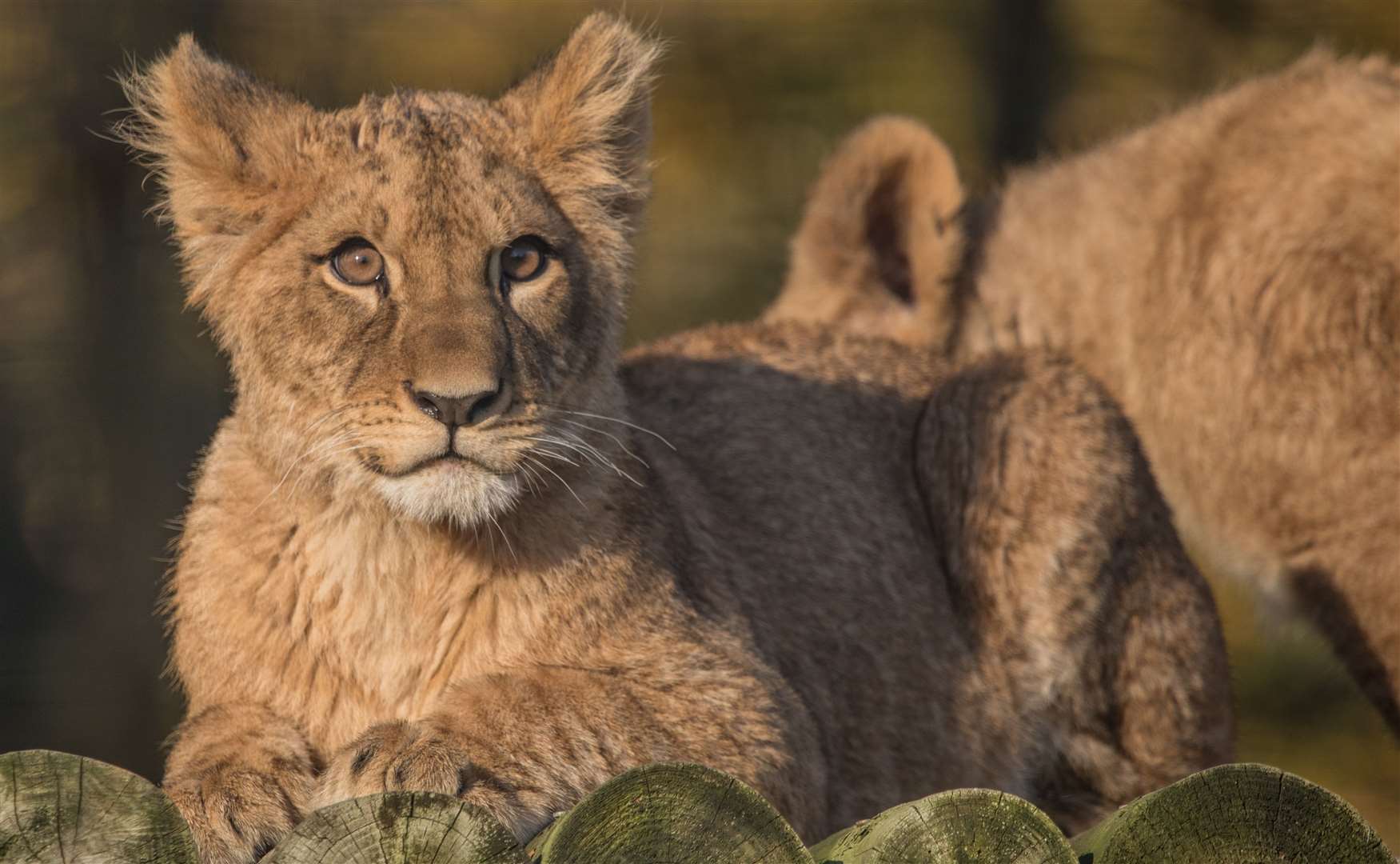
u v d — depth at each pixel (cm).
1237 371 1226
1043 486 998
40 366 1811
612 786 561
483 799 663
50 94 1820
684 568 830
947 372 1105
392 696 759
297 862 555
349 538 755
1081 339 1344
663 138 2222
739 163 2216
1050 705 998
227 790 692
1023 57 2181
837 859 590
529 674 733
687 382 1005
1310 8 2095
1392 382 1159
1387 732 1199
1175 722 1024
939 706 966
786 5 2247
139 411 1820
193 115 776
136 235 1839
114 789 563
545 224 773
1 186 1831
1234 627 1861
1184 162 1315
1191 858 574
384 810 558
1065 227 1368
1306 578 1205
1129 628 1013
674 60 2225
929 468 1026
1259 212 1230
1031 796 999
